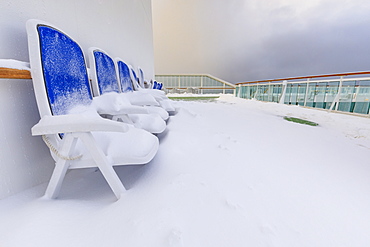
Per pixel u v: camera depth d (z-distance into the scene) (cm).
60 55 81
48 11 103
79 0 142
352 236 60
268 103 516
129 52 309
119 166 105
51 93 71
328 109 379
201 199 73
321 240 57
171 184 83
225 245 53
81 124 62
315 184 91
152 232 55
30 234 53
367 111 303
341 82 350
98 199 76
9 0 75
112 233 55
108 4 205
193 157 116
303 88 446
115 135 87
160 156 115
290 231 60
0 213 62
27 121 82
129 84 220
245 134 178
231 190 81
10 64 59
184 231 57
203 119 242
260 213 68
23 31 83
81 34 145
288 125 229
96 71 126
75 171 101
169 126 190
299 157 126
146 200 71
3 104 72
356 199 80
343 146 154
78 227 57
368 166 114
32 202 70
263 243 55
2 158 71
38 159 87
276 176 97
